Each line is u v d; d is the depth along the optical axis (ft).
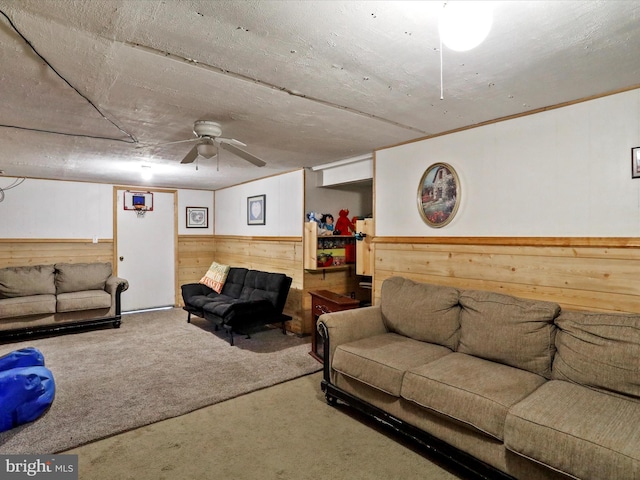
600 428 5.06
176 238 22.00
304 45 5.51
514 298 7.97
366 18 4.81
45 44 5.37
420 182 10.82
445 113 8.64
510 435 5.51
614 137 7.29
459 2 4.04
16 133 9.94
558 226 8.07
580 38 5.31
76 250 19.01
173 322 17.80
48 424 8.17
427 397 6.72
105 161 13.78
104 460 6.95
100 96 7.38
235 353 13.11
